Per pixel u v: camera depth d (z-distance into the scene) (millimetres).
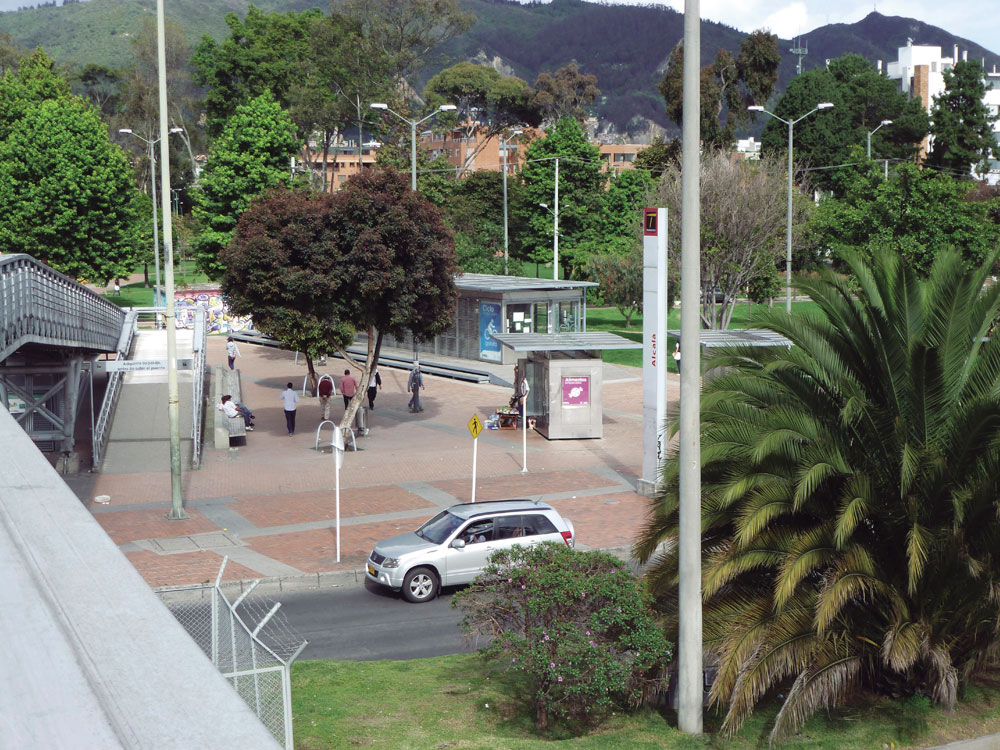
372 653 14414
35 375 29469
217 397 36906
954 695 11461
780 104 88625
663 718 11984
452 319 30781
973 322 12531
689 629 11188
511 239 87875
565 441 31547
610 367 48875
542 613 10867
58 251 64000
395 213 27922
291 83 93438
